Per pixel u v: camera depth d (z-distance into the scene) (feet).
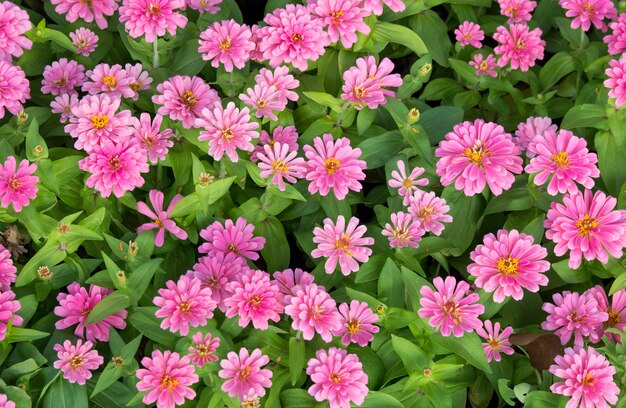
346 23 2.93
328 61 3.12
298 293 2.57
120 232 2.93
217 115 2.72
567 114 3.06
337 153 2.76
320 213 2.98
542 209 2.93
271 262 2.89
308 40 2.87
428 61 3.07
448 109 3.09
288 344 2.69
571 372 2.59
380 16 3.22
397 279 2.73
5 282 2.70
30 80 3.18
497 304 2.75
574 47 3.32
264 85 2.84
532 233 2.85
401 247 2.79
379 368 2.70
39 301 2.78
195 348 2.57
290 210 2.95
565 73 3.29
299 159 2.76
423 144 2.91
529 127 3.05
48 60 3.17
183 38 3.19
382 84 2.89
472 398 2.82
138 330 2.74
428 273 2.98
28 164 2.69
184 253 2.88
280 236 2.90
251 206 2.88
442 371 2.63
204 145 2.83
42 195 2.76
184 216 2.85
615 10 3.24
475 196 2.93
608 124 3.02
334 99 2.92
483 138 2.76
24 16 2.88
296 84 2.86
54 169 2.82
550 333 2.77
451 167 2.76
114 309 2.63
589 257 2.70
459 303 2.60
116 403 2.67
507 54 3.18
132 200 2.82
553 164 2.75
